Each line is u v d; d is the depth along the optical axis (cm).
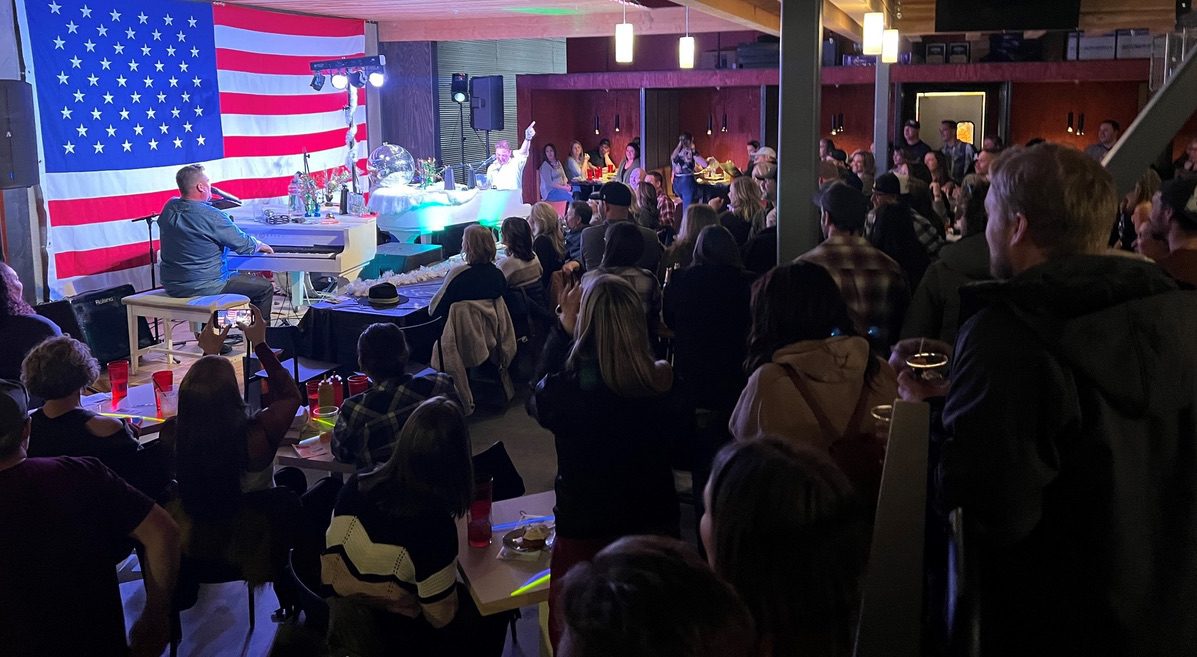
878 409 220
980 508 141
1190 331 140
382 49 1327
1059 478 142
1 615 261
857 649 78
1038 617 146
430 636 285
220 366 347
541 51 1622
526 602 294
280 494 356
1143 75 1291
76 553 269
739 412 234
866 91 1536
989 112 1452
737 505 131
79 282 848
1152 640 141
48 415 350
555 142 1683
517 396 691
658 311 509
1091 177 152
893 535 91
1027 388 137
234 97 1016
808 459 137
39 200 802
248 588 395
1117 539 139
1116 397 136
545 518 345
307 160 999
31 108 687
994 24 730
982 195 399
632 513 283
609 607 103
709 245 400
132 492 283
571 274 558
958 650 112
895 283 374
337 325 643
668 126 1634
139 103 895
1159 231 258
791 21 450
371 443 389
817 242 462
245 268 877
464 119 1424
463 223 1018
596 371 278
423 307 652
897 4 919
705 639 102
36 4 792
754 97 1633
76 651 271
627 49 735
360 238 902
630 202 629
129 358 748
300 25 1102
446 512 281
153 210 918
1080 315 138
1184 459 140
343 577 281
